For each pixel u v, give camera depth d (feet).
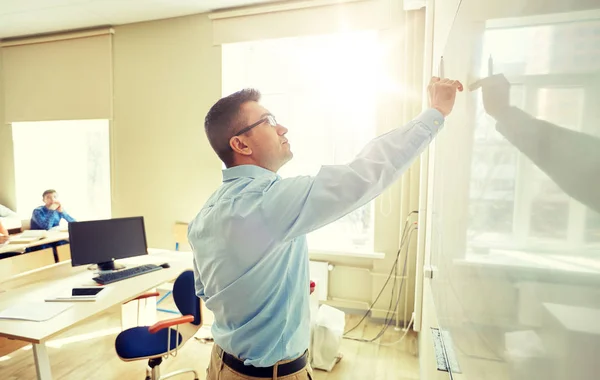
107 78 11.66
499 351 1.37
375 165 1.96
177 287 6.41
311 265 9.77
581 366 0.77
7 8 10.21
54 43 12.16
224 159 2.74
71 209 13.52
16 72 12.73
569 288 0.83
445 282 2.94
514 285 1.21
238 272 2.34
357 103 10.02
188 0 9.76
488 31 1.64
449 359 2.61
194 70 10.78
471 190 1.95
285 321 2.57
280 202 2.03
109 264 7.31
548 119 0.95
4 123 13.15
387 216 9.29
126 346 5.80
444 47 3.72
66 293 5.84
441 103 2.29
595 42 0.70
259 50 10.62
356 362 7.55
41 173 13.62
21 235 10.25
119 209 11.93
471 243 1.91
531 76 1.09
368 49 9.73
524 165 1.13
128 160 11.70
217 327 2.89
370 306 9.62
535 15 1.06
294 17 9.64
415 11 8.71
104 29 11.50
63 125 13.33
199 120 10.87
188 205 11.18
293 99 10.51
